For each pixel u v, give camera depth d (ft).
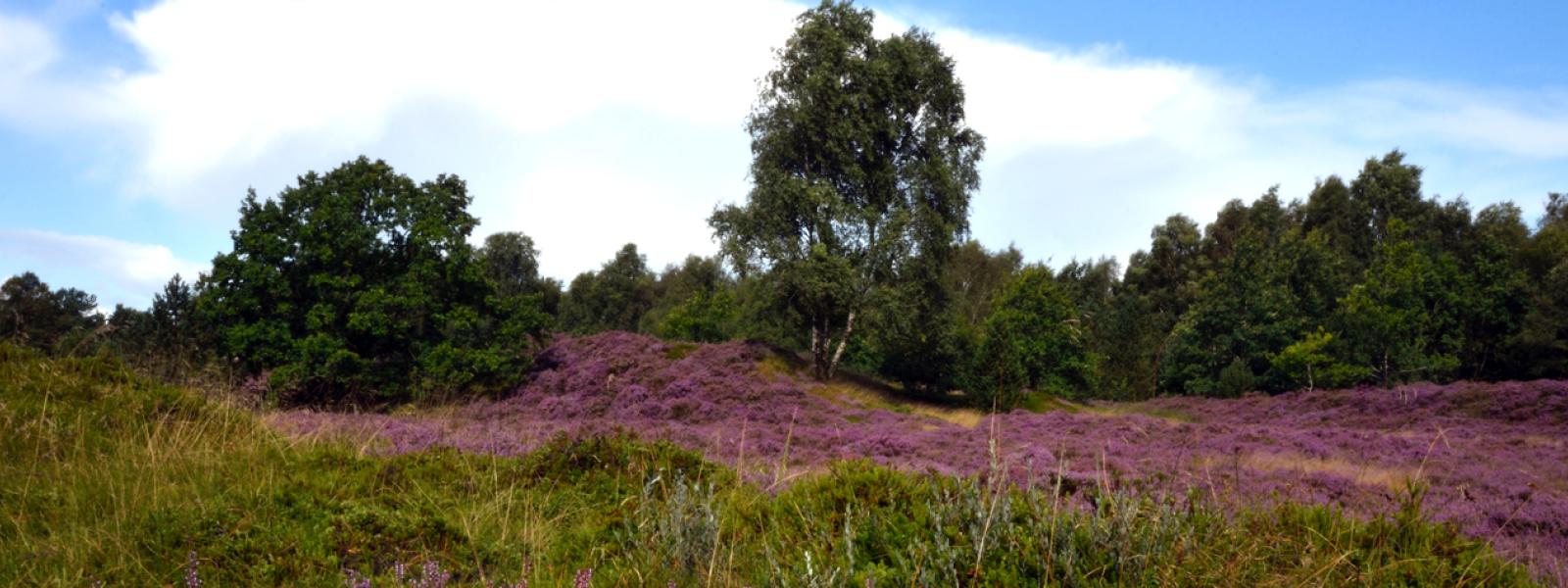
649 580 14.43
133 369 35.01
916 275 121.39
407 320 96.99
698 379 100.42
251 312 91.20
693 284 242.78
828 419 84.53
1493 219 220.02
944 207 124.67
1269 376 138.62
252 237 91.04
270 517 18.65
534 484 23.15
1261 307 145.18
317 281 91.66
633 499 19.93
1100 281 259.60
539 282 269.44
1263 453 53.42
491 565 16.94
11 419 25.49
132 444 24.79
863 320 117.91
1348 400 97.40
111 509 19.42
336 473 22.81
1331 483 33.71
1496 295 142.20
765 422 84.58
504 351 100.89
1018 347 127.54
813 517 16.40
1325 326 143.02
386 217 98.99
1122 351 158.40
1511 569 14.06
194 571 15.40
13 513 18.99
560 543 18.11
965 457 49.03
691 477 22.97
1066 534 13.23
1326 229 228.02
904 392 118.83
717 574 14.23
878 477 18.03
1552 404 77.15
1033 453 46.78
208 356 70.18
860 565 13.75
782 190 116.57
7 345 33.55
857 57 120.06
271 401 44.19
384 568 16.72
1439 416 82.33
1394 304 138.21
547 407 91.66
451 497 21.27
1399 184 226.38
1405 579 13.70
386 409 88.28
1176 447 56.34
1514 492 34.35
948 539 13.55
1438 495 33.17
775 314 122.93
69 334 47.70
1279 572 13.46
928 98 127.75
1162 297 238.68
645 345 112.68
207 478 21.94
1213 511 14.84
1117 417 75.00
